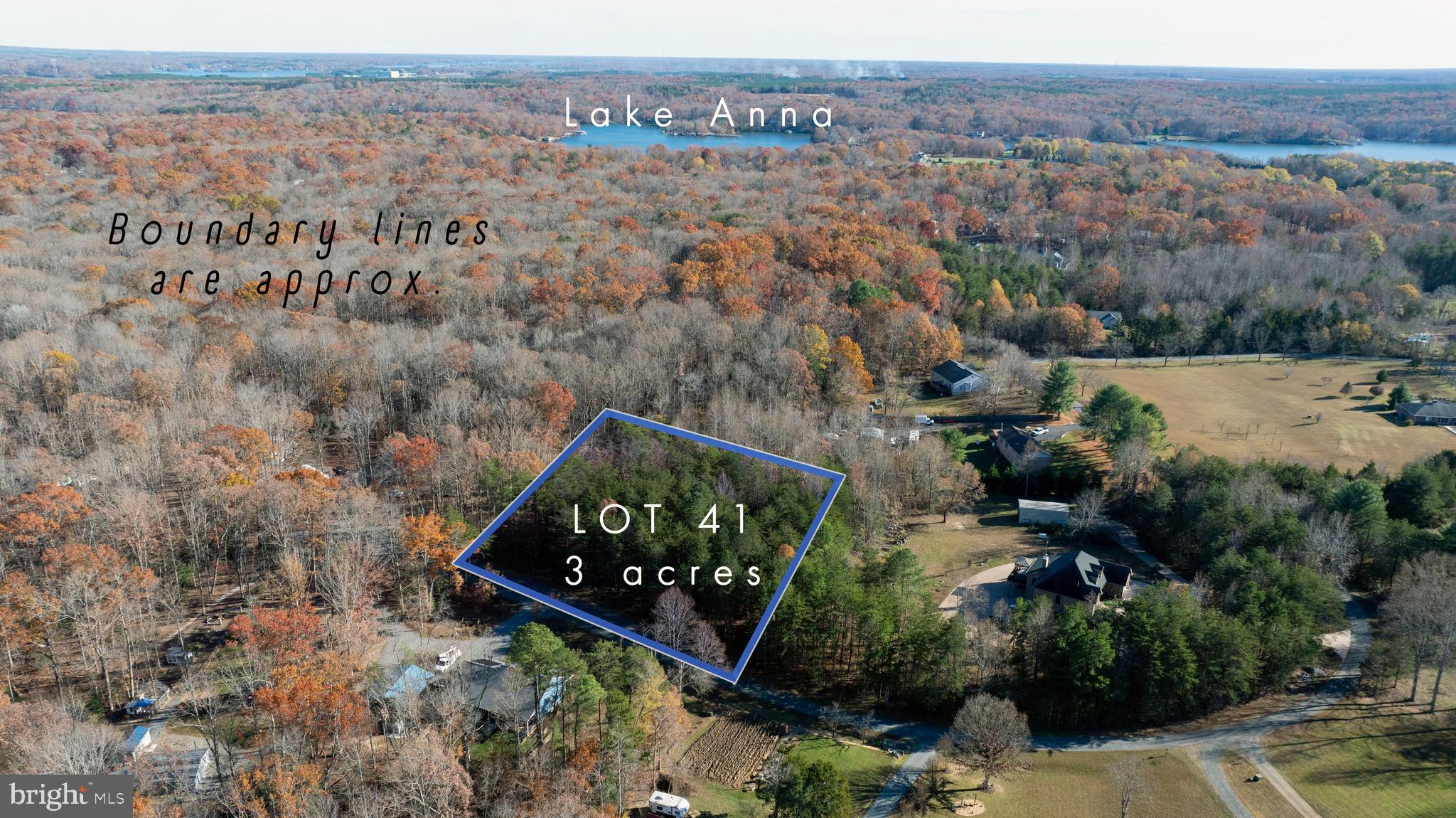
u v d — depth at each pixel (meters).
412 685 74.19
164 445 104.75
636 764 70.12
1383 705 82.94
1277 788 72.44
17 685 76.00
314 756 67.19
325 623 79.69
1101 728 80.56
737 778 73.12
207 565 93.62
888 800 70.88
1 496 92.75
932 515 120.38
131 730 71.38
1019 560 105.50
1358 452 134.38
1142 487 120.50
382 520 94.69
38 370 120.12
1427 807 70.19
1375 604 100.19
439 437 114.94
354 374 128.12
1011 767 73.81
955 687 80.81
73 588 76.75
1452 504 110.94
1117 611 89.62
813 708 82.94
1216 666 80.81
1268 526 100.94
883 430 134.00
